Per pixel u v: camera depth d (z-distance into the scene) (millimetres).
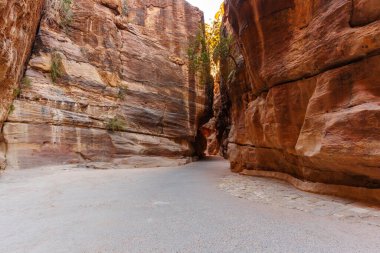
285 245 4172
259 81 11664
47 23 18875
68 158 17219
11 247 4133
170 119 27625
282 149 10688
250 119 13203
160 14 29844
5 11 11070
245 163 15078
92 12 22234
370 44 6391
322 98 7512
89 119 19469
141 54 26234
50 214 6160
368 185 6875
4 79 12883
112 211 6469
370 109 6012
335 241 4301
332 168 7520
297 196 7965
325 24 7613
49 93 17375
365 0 6574
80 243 4301
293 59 8883
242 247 4113
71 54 19844
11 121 14727
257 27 10602
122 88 23562
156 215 6059
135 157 21656
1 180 11594
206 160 31953
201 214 6125
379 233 4605
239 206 6949
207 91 33562
